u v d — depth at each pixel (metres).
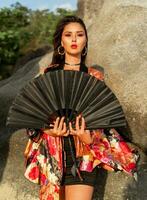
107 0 5.39
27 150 3.64
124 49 4.52
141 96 4.19
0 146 4.71
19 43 9.74
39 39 10.83
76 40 3.53
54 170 3.44
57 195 3.46
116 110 3.41
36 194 4.36
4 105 5.00
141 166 4.28
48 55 5.54
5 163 4.62
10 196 4.43
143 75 4.29
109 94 3.39
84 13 6.81
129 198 4.14
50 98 3.35
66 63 3.59
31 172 3.61
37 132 3.51
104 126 3.40
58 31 3.59
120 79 4.36
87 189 3.43
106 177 4.25
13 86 5.35
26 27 11.25
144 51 4.47
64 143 3.45
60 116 3.37
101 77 3.58
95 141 3.48
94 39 4.88
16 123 3.38
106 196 4.19
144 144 4.23
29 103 3.37
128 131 4.25
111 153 3.56
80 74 3.35
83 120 3.36
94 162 3.49
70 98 3.35
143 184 4.20
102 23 5.00
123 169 3.56
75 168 3.41
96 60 4.62
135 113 4.18
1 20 10.23
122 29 4.68
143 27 4.63
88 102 3.36
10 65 9.34
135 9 4.86
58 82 3.35
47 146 3.47
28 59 7.77
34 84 3.37
